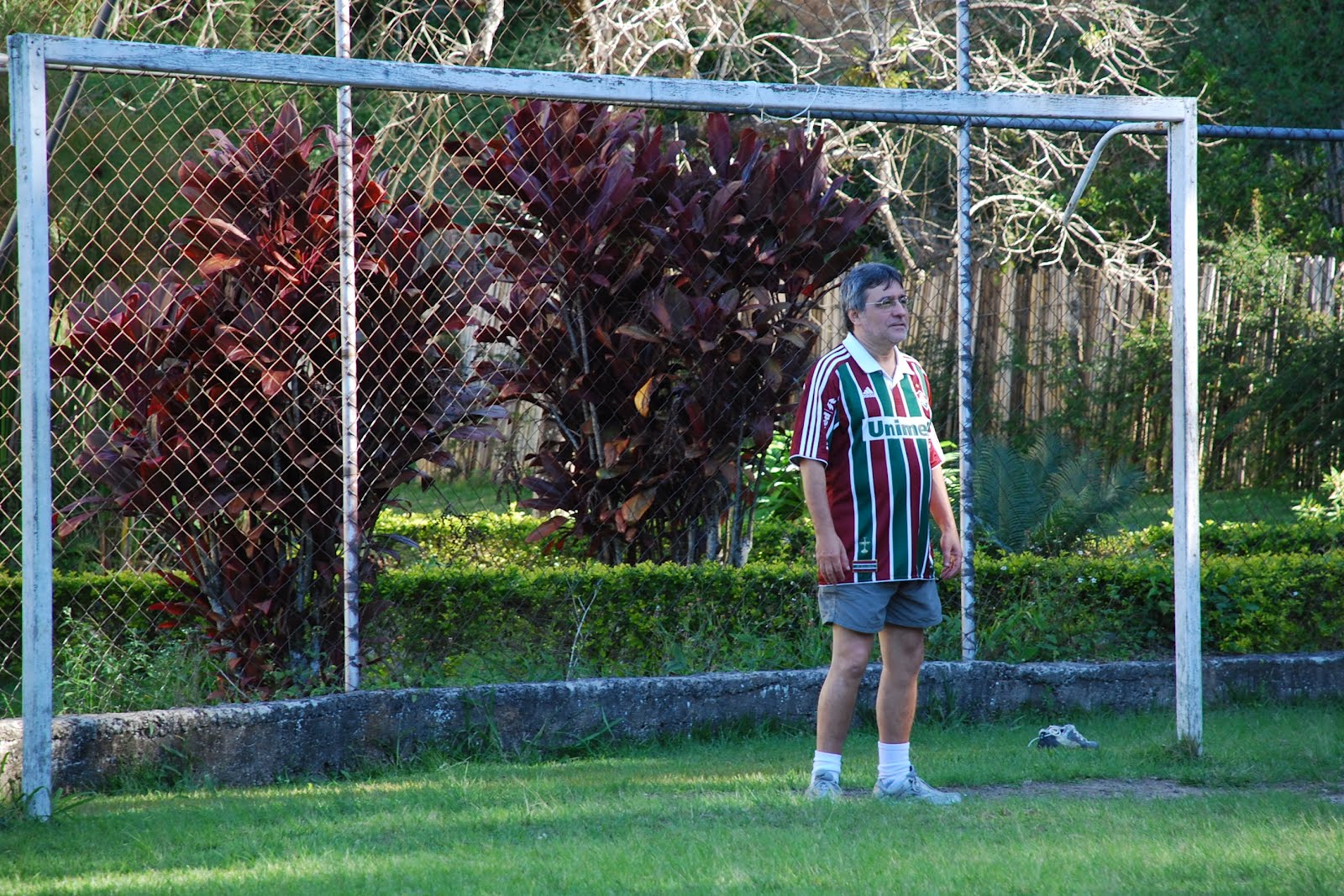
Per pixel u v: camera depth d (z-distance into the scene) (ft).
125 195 78.18
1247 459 171.01
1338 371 164.14
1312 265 171.73
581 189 85.92
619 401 90.17
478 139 87.66
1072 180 206.18
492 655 77.66
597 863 45.55
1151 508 149.59
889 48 161.07
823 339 144.66
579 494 91.97
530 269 87.61
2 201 91.81
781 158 86.84
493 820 53.21
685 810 54.85
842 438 57.26
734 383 88.63
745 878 42.98
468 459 122.52
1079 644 84.07
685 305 85.71
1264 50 219.41
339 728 66.33
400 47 136.56
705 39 164.14
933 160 193.47
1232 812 53.88
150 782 61.57
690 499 89.92
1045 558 101.45
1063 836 49.21
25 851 49.70
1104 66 181.98
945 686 76.79
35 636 55.83
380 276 75.51
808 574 82.89
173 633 76.59
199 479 73.36
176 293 74.90
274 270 73.20
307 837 50.93
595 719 71.26
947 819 52.80
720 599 81.71
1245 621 85.15
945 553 60.70
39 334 55.93
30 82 55.67
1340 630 87.61
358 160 75.61
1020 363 167.94
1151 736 70.79
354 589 68.54
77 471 84.02
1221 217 199.00
